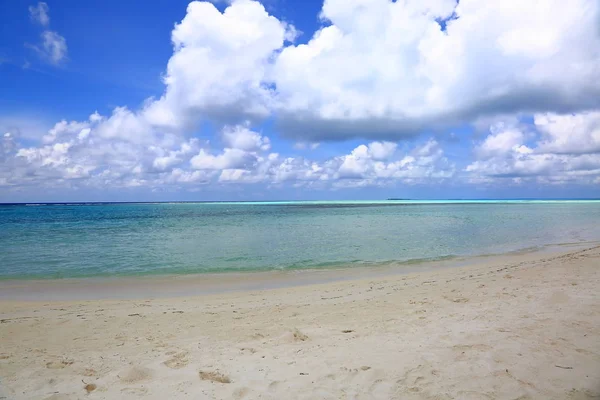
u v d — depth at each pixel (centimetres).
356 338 644
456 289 1033
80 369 544
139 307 996
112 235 3216
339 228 3800
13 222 5184
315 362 535
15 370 545
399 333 658
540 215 5938
